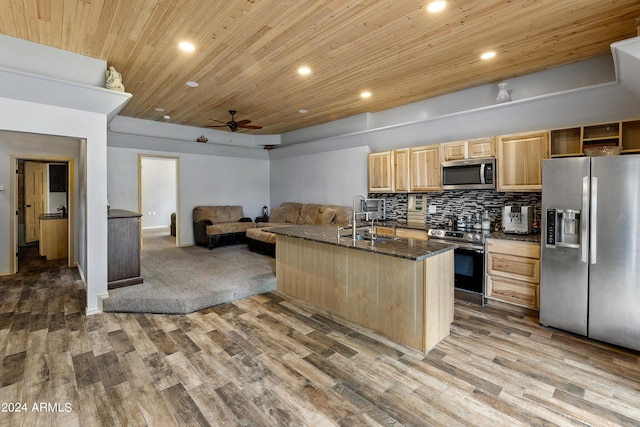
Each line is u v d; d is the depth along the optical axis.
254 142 7.45
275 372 2.29
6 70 2.58
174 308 3.35
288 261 3.97
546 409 1.90
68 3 2.18
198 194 7.20
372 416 1.85
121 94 3.17
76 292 4.01
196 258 5.58
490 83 3.86
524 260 3.28
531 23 2.45
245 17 2.35
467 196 4.39
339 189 6.20
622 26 2.51
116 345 2.67
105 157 3.39
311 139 6.45
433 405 1.94
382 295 2.85
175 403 1.95
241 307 3.56
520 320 3.19
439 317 2.70
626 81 2.72
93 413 1.86
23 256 6.11
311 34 2.61
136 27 2.51
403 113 4.84
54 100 2.99
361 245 2.84
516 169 3.64
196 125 6.31
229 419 1.82
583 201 2.73
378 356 2.51
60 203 7.20
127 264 3.89
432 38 2.69
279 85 3.87
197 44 2.79
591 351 2.58
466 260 3.74
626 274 2.55
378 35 2.63
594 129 3.25
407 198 5.13
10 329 2.95
